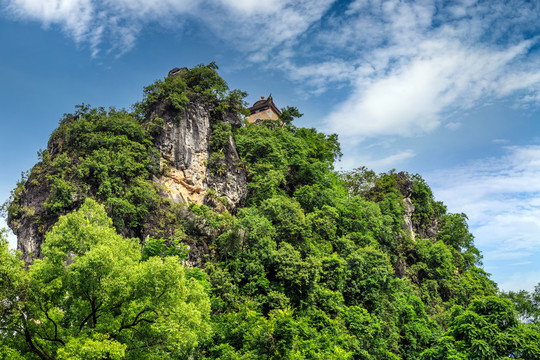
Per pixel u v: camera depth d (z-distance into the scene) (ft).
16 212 151.53
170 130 181.16
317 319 151.74
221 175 186.50
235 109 215.10
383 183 293.84
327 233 193.77
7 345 77.97
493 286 312.50
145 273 84.69
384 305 185.78
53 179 146.10
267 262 157.28
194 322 86.43
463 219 339.16
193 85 205.26
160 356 89.51
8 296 77.92
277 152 209.56
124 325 86.79
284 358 103.30
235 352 108.27
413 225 315.78
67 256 85.05
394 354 170.60
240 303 137.39
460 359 106.93
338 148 279.90
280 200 183.73
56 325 82.07
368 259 192.24
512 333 108.78
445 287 261.65
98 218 96.27
